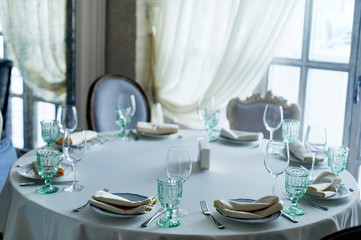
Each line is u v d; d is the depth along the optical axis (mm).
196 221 1604
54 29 4223
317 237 1645
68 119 2328
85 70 4344
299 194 1667
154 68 4078
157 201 1759
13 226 1785
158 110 4129
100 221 1585
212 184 1946
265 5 3367
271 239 1547
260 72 3527
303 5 3518
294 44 3619
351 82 3383
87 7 4234
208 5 3703
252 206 1625
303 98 3633
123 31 4145
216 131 2877
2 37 4207
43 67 4297
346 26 3350
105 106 3236
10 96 4449
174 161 1713
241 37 3525
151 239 1509
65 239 1620
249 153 2412
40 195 1788
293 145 2318
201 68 3828
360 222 1909
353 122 3416
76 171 2061
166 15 3889
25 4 4160
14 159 3277
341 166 1984
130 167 2135
